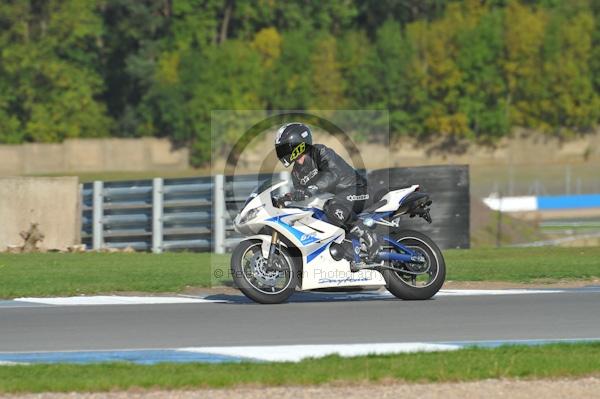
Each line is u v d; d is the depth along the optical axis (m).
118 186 69.06
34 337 30.86
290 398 22.88
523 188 192.12
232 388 23.78
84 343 29.88
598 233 110.12
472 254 61.12
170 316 34.69
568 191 167.88
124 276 47.19
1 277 46.72
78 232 68.00
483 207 96.62
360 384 24.05
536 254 60.59
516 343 29.33
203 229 66.56
